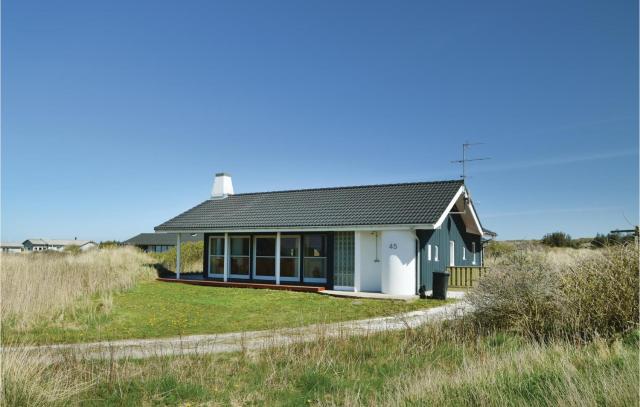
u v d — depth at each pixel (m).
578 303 10.46
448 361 9.32
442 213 21.23
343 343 10.80
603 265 10.60
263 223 24.88
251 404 7.45
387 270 21.47
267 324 15.05
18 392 7.14
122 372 8.62
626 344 8.80
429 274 22.72
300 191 28.58
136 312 16.88
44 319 14.88
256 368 9.13
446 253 24.97
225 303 19.22
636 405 5.52
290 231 24.23
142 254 39.22
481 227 28.70
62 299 16.86
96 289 20.94
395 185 25.78
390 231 21.58
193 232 27.16
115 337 13.16
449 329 11.71
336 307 18.31
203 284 25.78
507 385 6.90
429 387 7.14
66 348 10.58
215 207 29.55
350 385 8.00
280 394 7.81
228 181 31.56
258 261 25.98
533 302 11.08
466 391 6.83
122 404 7.40
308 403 7.38
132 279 25.53
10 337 12.66
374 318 15.85
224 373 8.92
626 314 9.94
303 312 17.28
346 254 23.14
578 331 10.12
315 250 24.12
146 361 9.69
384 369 9.04
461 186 23.80
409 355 9.96
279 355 10.03
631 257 10.30
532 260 11.62
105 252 36.62
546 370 7.25
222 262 27.19
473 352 9.73
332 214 23.88
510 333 10.81
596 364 7.19
